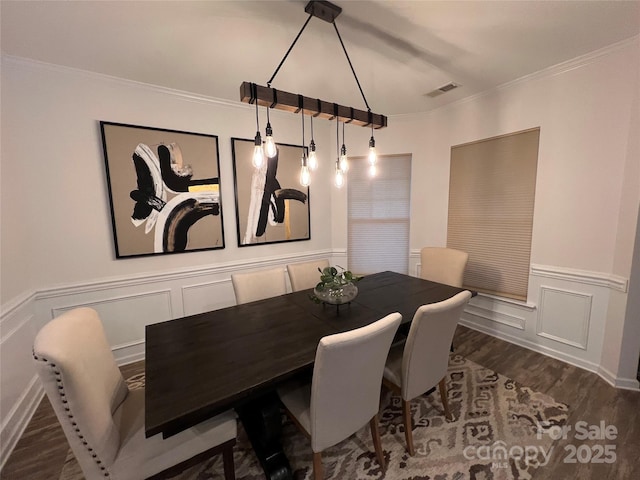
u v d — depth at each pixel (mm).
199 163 2742
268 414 1418
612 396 2006
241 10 1570
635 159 1937
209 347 1462
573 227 2312
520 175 2625
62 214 2230
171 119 2590
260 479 1463
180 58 2061
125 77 2336
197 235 2799
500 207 2803
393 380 1654
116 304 2498
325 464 1540
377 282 2551
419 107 3201
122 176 2412
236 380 1182
